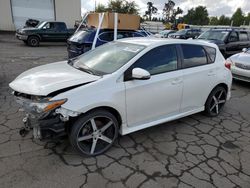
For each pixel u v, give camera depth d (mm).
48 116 2797
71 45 8617
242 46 11234
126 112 3314
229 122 4555
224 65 4684
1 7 20969
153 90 3496
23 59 10391
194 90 4125
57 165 2984
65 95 2811
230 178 2928
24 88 2979
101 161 3131
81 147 3111
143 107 3473
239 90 6914
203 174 2973
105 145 3346
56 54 12648
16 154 3146
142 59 3443
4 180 2674
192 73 4020
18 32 15578
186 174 2957
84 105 2873
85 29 8766
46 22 15914
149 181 2801
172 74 3732
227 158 3344
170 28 38312
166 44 3781
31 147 3324
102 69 3422
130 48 3713
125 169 2992
